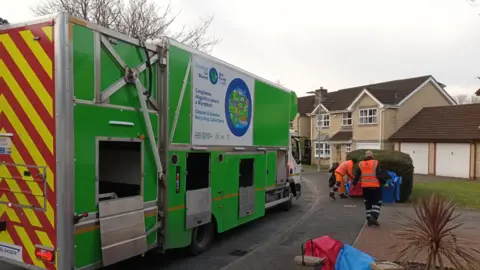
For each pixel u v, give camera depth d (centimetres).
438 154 2861
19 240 421
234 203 716
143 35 1410
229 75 687
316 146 3975
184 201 564
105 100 425
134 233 464
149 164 492
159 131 516
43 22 390
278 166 961
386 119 3142
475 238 724
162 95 517
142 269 573
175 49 535
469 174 2650
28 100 404
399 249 644
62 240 386
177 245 550
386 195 1259
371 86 3812
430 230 497
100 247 421
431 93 3369
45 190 397
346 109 3500
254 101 793
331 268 477
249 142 774
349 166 1359
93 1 1379
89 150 407
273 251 670
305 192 1650
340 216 1030
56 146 385
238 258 634
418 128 3067
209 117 623
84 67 400
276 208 1130
